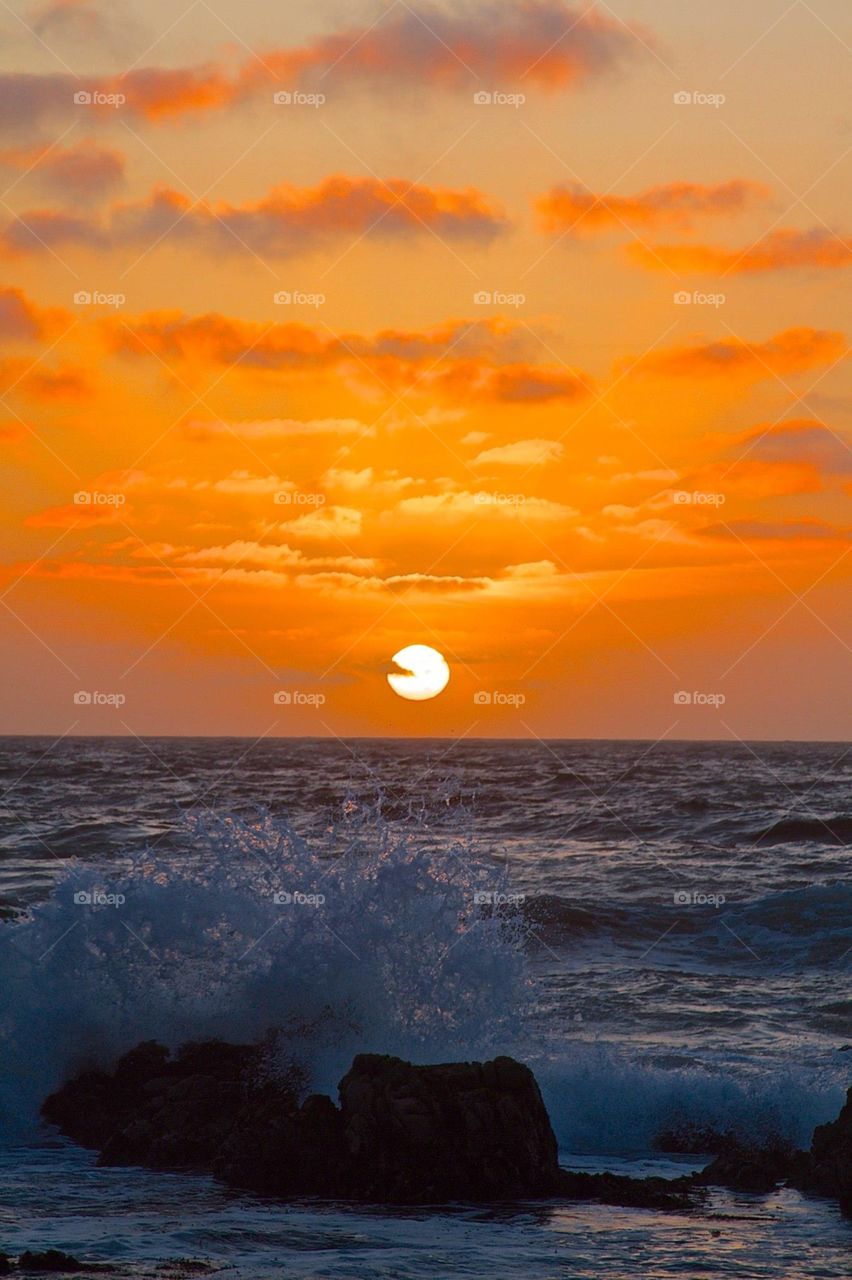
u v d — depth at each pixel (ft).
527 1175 104.73
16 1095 135.23
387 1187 102.89
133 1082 135.54
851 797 497.05
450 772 645.10
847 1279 85.15
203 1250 88.22
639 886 281.54
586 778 610.65
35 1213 98.22
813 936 228.02
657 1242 92.17
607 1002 180.04
